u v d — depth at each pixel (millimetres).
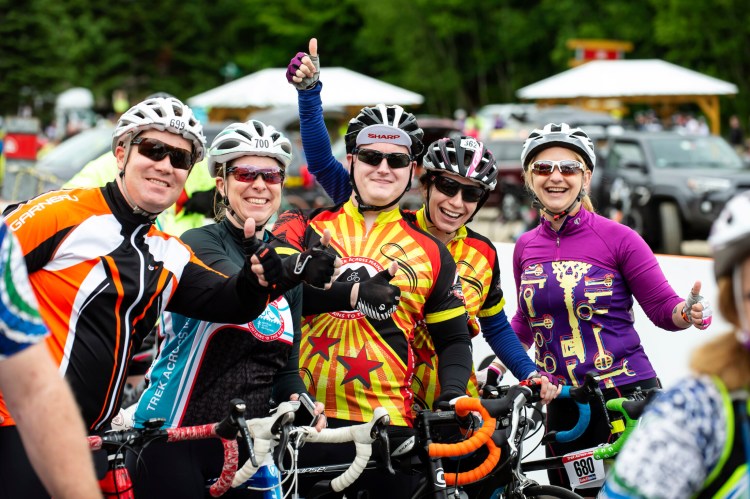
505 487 3928
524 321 4930
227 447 3229
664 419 2053
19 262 2326
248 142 3707
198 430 3178
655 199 16984
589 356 4555
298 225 4180
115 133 3258
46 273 3092
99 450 3154
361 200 4070
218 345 3564
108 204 3203
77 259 3111
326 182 4758
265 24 66500
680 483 2027
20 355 2330
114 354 3164
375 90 26656
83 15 64062
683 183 16531
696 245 18781
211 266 3625
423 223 4469
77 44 62531
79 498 2357
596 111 30391
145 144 3199
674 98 30172
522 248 4801
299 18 64750
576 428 4074
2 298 2285
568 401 4707
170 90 65500
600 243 4562
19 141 17688
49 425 2344
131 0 66312
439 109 61438
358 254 3998
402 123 4047
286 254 3885
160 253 3287
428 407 4230
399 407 3865
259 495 3664
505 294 6141
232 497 3699
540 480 5762
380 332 3893
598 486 4102
